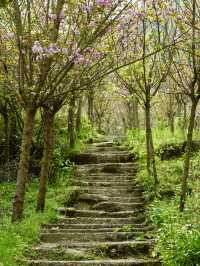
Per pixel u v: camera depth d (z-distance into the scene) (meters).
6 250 9.13
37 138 17.38
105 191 15.16
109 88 17.20
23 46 10.18
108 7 9.99
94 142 23.38
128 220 12.58
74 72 11.59
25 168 11.02
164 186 14.19
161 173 15.31
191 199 12.30
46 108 12.58
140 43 13.45
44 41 9.60
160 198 13.62
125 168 17.28
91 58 11.15
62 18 10.13
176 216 10.39
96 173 17.22
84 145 21.08
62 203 14.34
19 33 10.08
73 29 10.21
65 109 20.27
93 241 11.01
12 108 17.14
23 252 9.72
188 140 11.09
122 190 15.18
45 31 10.13
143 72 14.06
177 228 9.41
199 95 10.70
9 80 10.57
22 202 11.08
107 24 10.37
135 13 10.81
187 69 12.97
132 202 14.40
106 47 10.97
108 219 12.65
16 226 10.70
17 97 10.77
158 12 11.65
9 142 18.11
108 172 17.31
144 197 14.26
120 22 10.95
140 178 15.55
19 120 17.56
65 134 19.45
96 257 9.91
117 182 16.05
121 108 39.88
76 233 11.23
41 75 10.20
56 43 9.73
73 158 18.48
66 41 10.63
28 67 10.77
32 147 17.39
